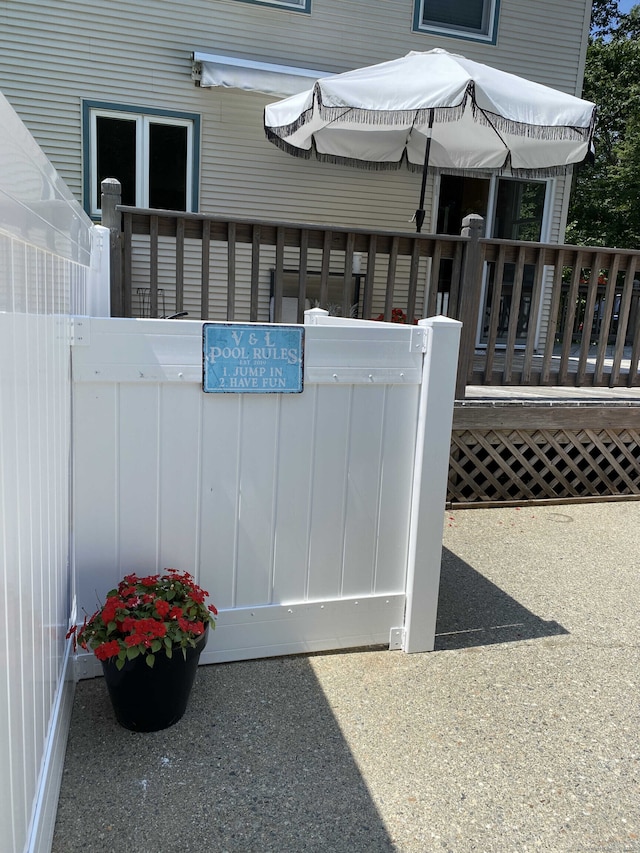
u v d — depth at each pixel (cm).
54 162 634
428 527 242
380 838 161
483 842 161
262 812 167
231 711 207
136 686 184
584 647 258
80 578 211
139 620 183
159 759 183
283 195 697
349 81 455
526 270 815
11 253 107
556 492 478
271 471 224
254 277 404
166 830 160
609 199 1722
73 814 163
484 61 729
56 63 616
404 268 749
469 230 412
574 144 566
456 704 217
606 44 2009
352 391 229
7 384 109
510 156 615
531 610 290
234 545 226
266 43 664
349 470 234
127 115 642
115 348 201
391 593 249
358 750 192
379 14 689
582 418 455
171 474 214
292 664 237
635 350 468
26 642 127
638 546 375
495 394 461
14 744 114
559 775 186
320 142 623
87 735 192
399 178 732
